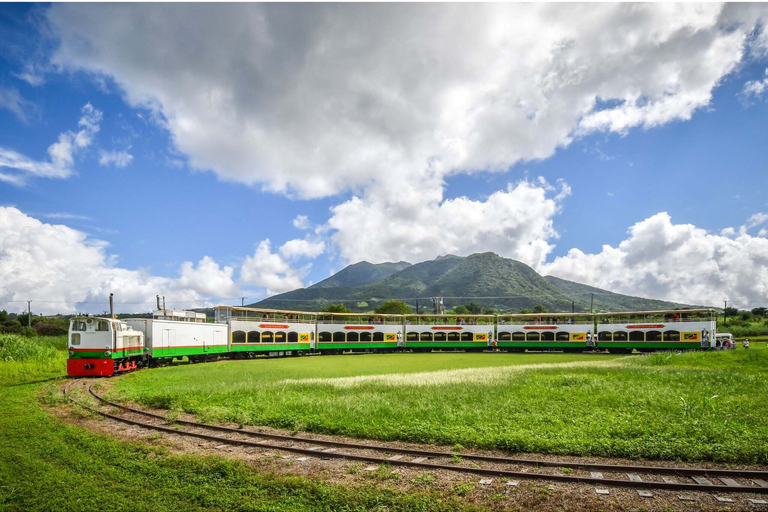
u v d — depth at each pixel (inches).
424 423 539.2
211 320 2098.9
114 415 630.5
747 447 435.2
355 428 530.6
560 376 957.2
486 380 906.1
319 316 2431.1
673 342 2158.0
